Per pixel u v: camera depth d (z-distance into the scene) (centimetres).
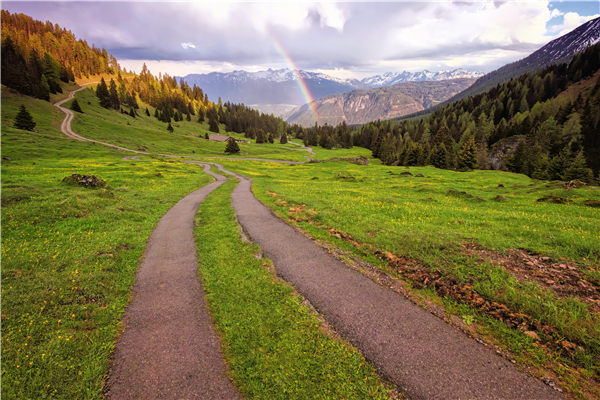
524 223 1453
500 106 16238
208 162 9175
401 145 14700
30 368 566
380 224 1519
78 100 15600
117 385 543
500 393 510
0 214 1497
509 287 818
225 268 1080
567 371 550
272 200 2462
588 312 691
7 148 6494
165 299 869
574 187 3059
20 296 801
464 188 3803
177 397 514
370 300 829
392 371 569
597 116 9738
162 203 2445
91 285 906
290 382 547
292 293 880
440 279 916
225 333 696
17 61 14188
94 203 1928
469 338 659
